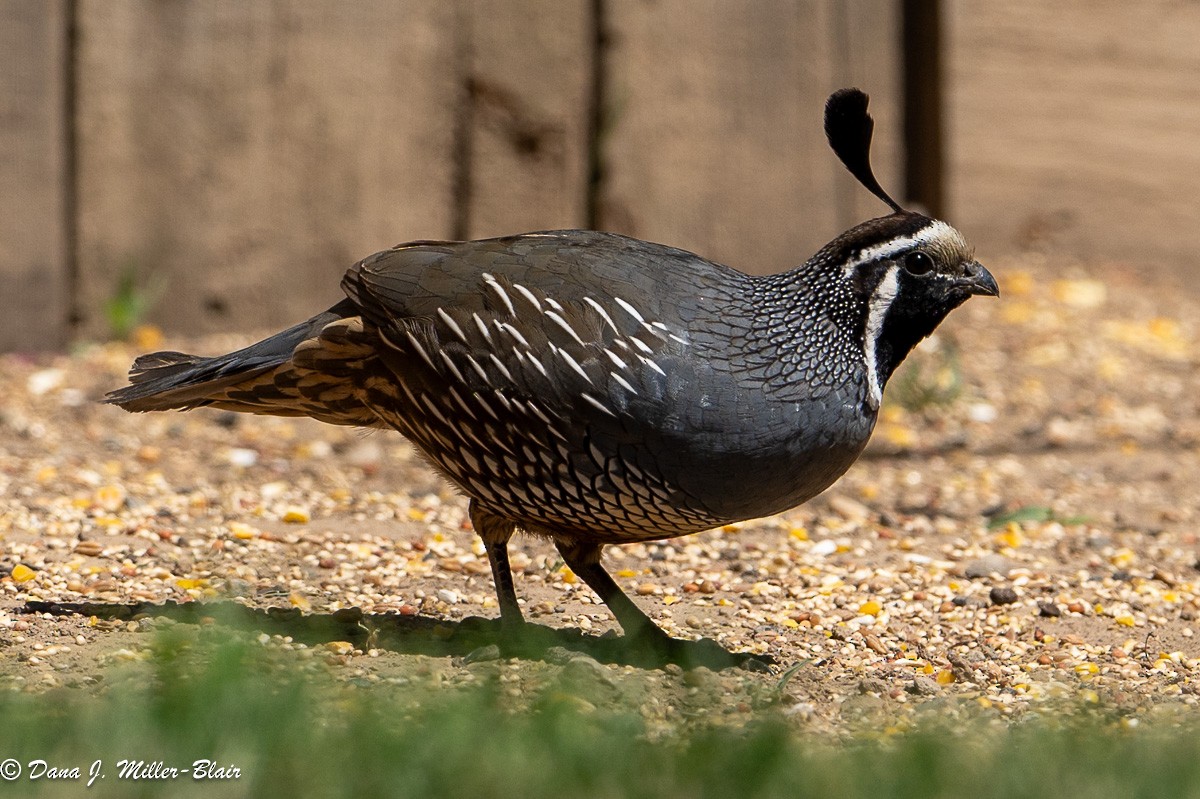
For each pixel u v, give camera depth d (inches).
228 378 365.1
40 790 260.4
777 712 328.5
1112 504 505.7
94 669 332.2
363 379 360.5
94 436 523.2
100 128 592.4
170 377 372.2
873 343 346.9
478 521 371.2
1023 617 400.8
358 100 615.5
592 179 642.2
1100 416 590.9
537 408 334.0
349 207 619.8
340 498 474.6
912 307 348.8
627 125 637.9
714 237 651.5
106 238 599.2
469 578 417.4
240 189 608.4
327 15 608.4
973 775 277.7
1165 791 269.9
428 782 266.4
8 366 579.5
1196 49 700.7
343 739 283.4
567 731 294.0
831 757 292.2
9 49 576.7
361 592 401.1
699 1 639.8
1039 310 672.4
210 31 597.3
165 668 318.7
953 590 417.7
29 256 588.1
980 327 663.1
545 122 634.2
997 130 687.1
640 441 330.3
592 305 333.7
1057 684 357.4
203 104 600.7
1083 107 695.1
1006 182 692.1
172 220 604.1
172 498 463.2
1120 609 406.9
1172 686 358.3
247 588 395.2
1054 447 563.2
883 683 352.2
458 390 342.3
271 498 472.7
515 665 348.2
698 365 330.3
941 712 333.7
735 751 283.0
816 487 346.9
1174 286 708.0
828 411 339.3
